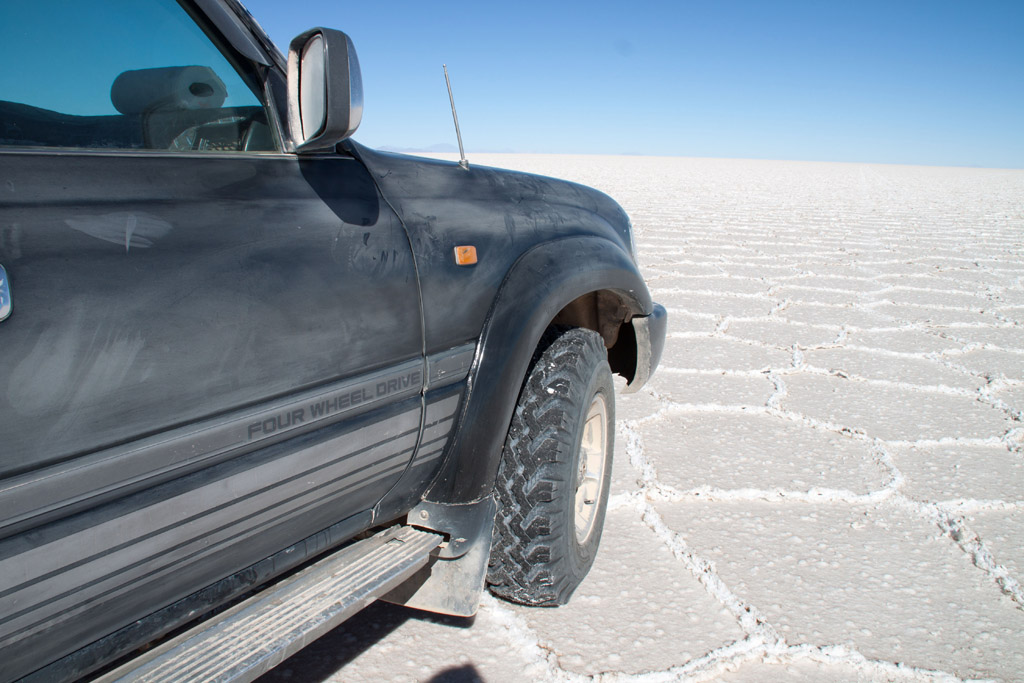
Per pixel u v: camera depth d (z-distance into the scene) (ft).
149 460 3.44
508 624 6.68
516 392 5.82
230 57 4.68
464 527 5.64
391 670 6.06
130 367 3.37
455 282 5.31
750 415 12.25
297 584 4.77
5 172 3.38
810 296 22.30
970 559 8.00
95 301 3.32
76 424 3.18
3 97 3.68
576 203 7.93
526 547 6.32
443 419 5.32
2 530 3.00
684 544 8.13
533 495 6.22
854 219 49.37
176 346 3.55
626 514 8.81
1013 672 6.22
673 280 24.32
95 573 3.36
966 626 6.83
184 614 4.00
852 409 12.64
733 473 9.97
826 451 10.80
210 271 3.79
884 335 17.83
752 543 8.20
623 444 10.90
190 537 3.75
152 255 3.61
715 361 15.37
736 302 21.16
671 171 148.56
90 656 3.60
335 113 4.16
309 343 4.18
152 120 4.27
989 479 9.97
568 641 6.46
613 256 7.48
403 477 5.20
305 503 4.40
